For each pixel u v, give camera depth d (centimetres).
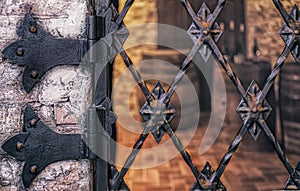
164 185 313
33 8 106
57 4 107
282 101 453
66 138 107
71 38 108
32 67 105
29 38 105
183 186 311
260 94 127
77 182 108
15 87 106
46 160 106
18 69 106
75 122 108
